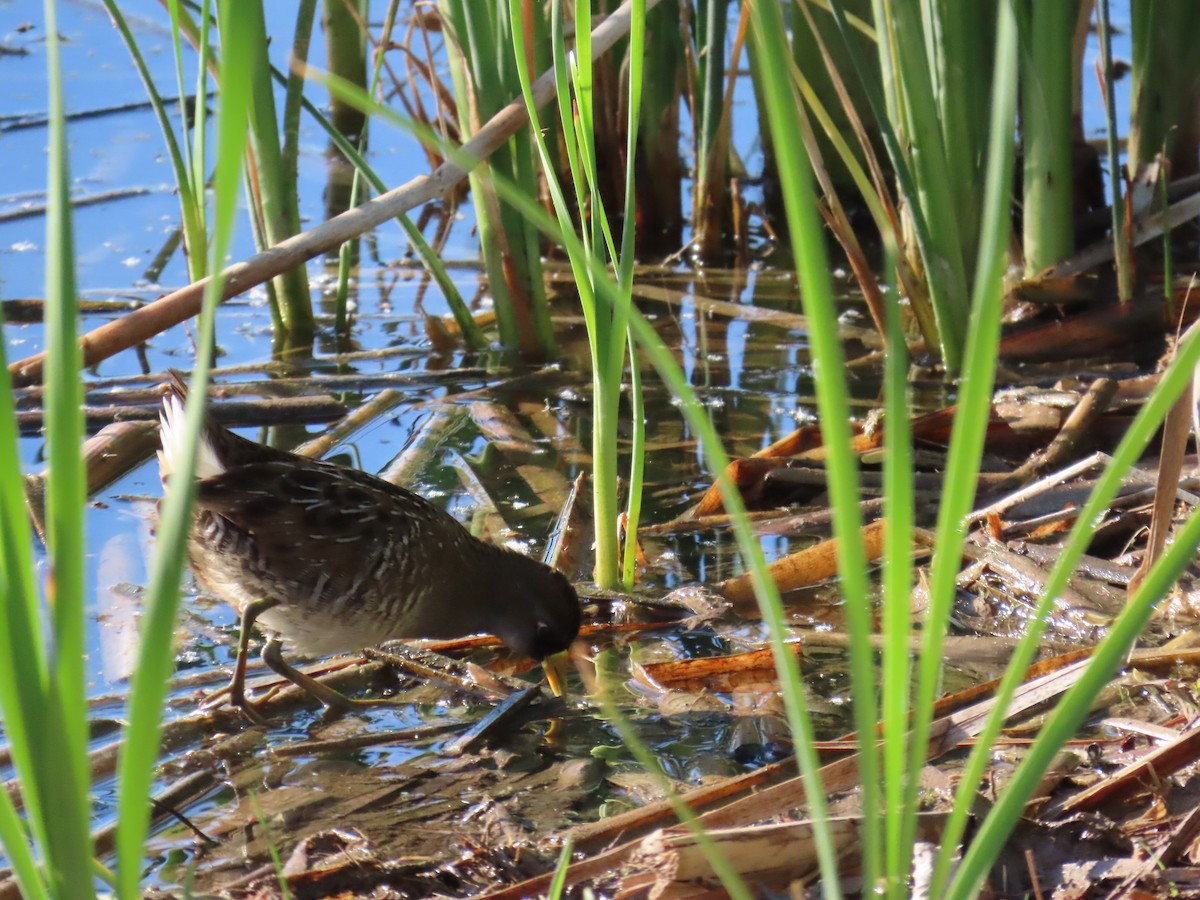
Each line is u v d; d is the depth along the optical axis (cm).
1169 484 712
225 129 252
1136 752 623
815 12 1435
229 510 736
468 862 574
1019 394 1071
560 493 998
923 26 1157
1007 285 1283
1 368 303
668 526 938
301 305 1305
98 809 629
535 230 1214
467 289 1432
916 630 785
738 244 1500
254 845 602
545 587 780
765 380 1201
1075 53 1389
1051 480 918
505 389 1188
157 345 1299
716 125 1462
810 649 781
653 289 1411
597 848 582
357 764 678
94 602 835
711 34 1420
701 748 682
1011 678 328
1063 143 1221
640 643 800
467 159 291
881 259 1469
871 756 322
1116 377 1127
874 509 929
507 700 734
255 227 1255
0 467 307
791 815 572
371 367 1244
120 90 1808
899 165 1119
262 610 754
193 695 746
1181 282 1255
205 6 1008
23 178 1573
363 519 754
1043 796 581
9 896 520
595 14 1424
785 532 928
